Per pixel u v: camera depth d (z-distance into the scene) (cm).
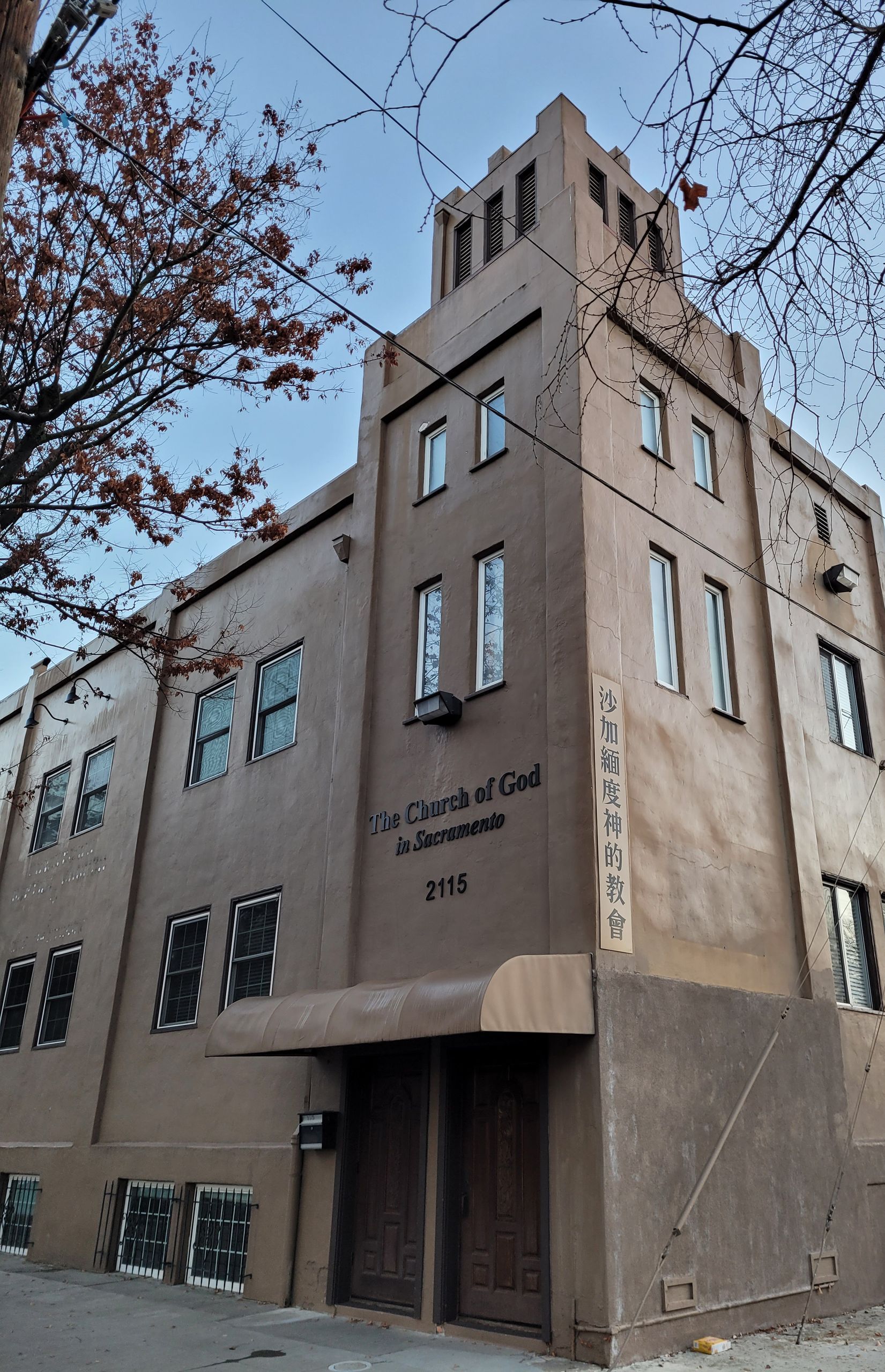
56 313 915
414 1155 1020
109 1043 1528
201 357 959
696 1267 886
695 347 1359
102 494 981
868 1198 1156
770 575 1366
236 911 1398
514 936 980
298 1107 1156
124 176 912
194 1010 1411
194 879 1498
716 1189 936
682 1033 959
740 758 1201
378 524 1367
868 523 1712
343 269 1001
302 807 1330
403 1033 893
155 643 1152
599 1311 799
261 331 959
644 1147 876
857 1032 1268
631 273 1253
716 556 1270
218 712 1606
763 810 1209
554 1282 834
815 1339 912
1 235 566
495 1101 959
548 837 979
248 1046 1075
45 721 2155
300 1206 1104
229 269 945
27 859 2020
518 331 1256
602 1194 826
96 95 909
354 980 1135
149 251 929
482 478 1226
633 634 1090
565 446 1112
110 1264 1351
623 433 1180
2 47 563
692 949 1018
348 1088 1092
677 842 1045
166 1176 1306
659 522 1193
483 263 1389
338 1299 1024
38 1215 1523
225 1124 1259
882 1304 1113
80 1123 1516
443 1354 834
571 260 1194
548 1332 826
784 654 1338
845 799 1406
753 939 1116
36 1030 1755
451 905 1057
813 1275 1025
